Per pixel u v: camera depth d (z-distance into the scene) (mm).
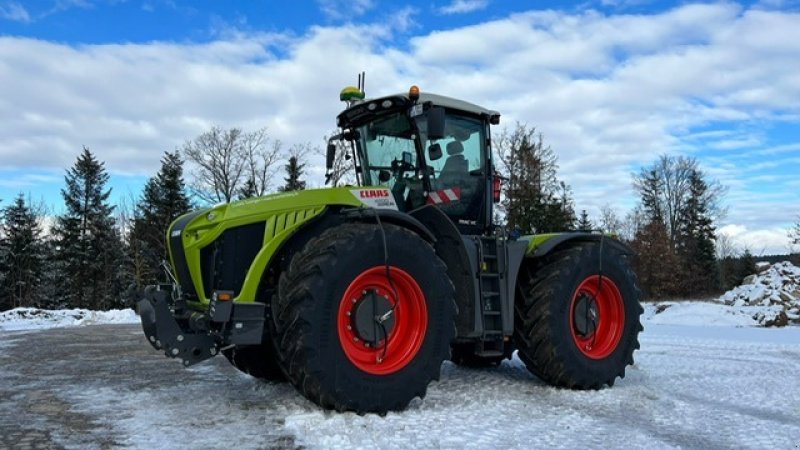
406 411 4043
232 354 5008
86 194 45531
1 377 5574
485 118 5539
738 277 43969
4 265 42562
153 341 4062
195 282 4168
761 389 5027
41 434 3463
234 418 3814
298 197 4301
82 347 8391
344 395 3783
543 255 5125
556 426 3746
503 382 5262
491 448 3244
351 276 3900
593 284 5309
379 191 4625
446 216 4711
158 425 3652
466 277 4676
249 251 4199
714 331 11297
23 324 15320
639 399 4598
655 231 37344
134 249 41531
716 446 3350
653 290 36062
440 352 4219
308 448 3178
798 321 14828
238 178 38562
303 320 3713
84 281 43938
